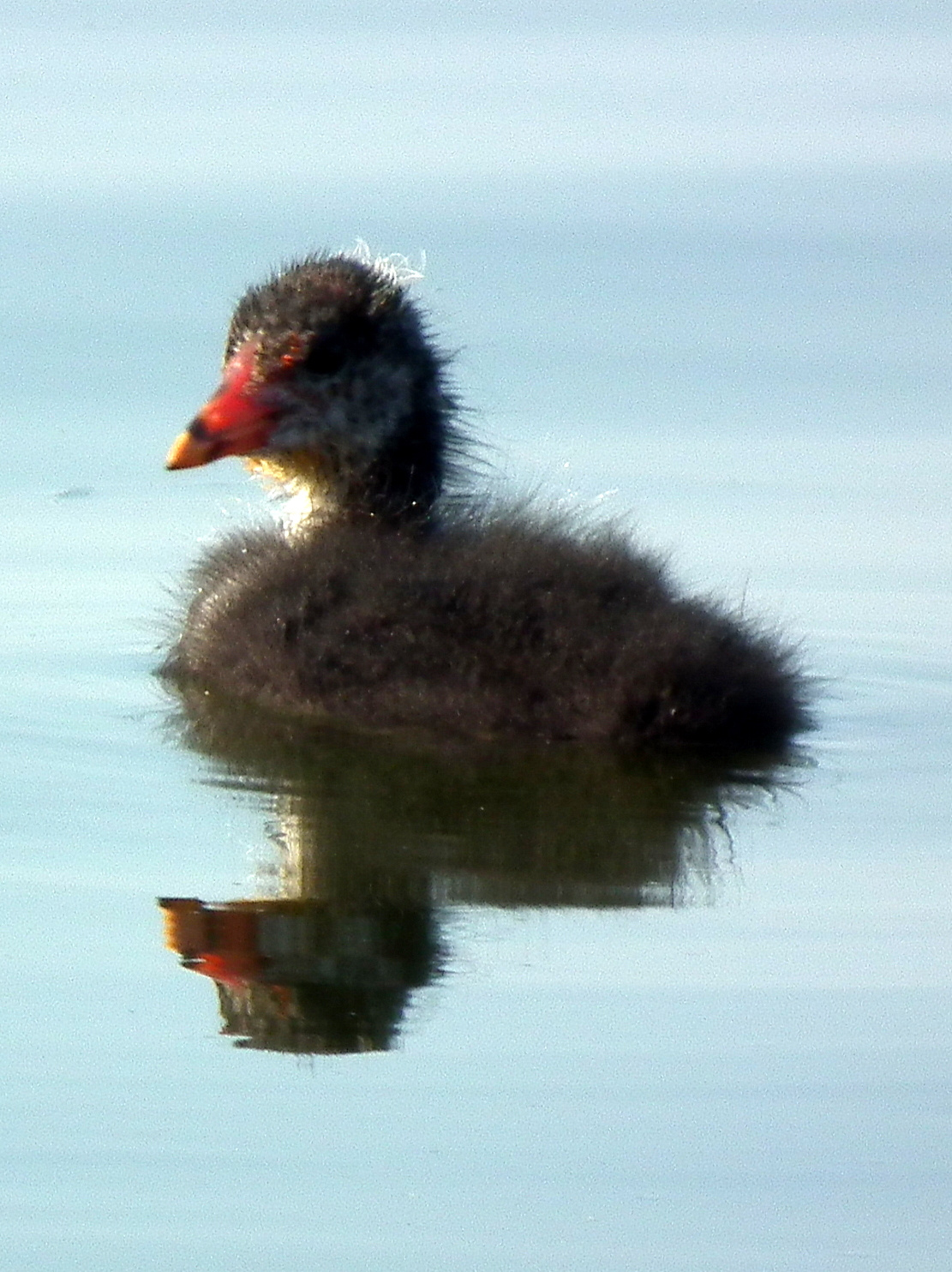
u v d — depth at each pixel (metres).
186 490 17.77
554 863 11.59
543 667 12.87
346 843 11.80
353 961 10.56
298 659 13.62
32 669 14.48
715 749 12.76
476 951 10.71
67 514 17.34
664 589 13.58
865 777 12.73
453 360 15.93
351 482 14.77
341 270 14.84
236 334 14.84
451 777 12.62
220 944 10.71
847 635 15.27
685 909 11.10
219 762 12.87
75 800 12.34
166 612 15.22
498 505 14.71
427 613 13.34
